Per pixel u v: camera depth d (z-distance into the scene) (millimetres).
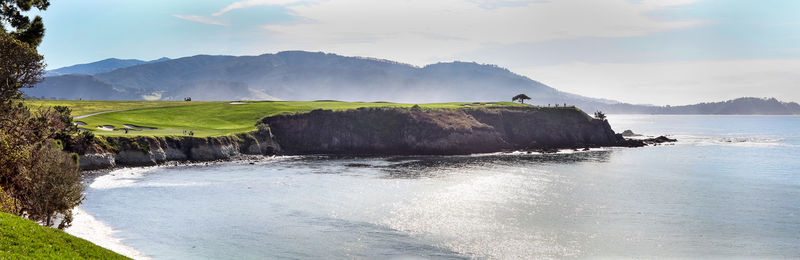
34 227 26438
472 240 44000
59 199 39188
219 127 129000
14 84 45219
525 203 59375
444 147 131750
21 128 43188
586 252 40906
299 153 128750
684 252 41125
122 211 53781
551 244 42969
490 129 142875
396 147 135000
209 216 52375
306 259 38906
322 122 138500
